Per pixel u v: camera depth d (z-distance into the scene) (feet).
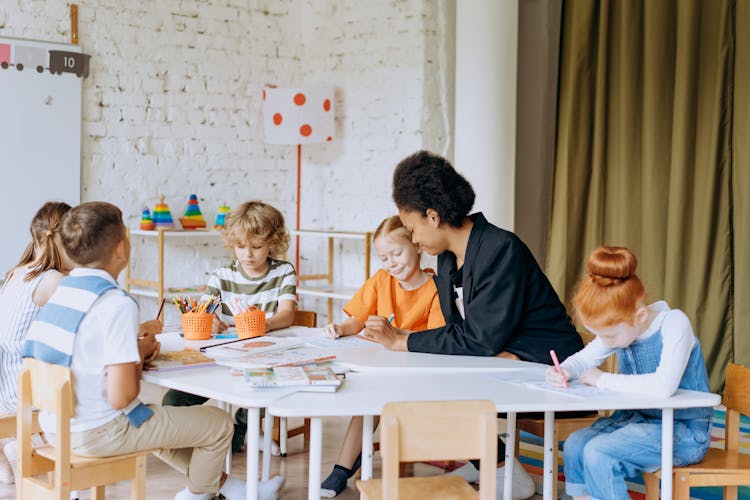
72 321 7.18
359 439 9.63
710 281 14.89
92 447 7.21
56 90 15.53
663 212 15.46
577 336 8.79
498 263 8.41
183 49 17.13
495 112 15.93
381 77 17.38
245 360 7.91
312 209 18.65
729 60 14.52
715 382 14.93
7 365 8.85
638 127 15.90
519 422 9.21
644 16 15.58
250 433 6.76
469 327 8.50
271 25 18.25
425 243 8.68
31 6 15.26
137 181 16.72
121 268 7.80
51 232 9.09
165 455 8.32
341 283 18.29
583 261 16.88
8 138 15.10
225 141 17.80
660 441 7.31
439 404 5.94
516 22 16.03
